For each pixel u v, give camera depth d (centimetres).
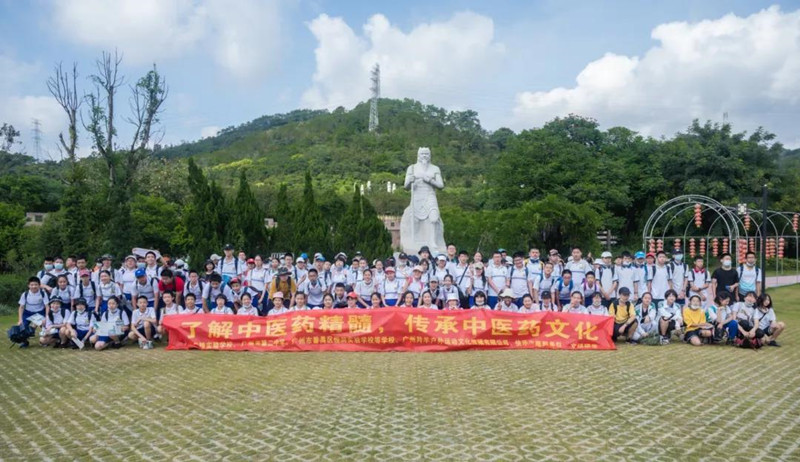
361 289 1295
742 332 1155
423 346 1139
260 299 1320
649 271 1323
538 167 3866
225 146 13075
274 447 602
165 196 3666
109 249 2028
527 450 587
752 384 859
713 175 3834
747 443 609
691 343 1201
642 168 4147
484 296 1225
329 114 13038
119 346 1183
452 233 3209
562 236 3109
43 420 704
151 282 1270
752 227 3659
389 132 10612
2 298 2030
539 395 790
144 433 651
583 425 664
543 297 1241
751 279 1308
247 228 2148
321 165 8644
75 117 2530
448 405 741
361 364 1007
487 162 8762
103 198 2216
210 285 1274
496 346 1148
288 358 1066
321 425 668
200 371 957
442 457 570
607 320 1155
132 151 2589
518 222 2952
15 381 904
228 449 598
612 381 872
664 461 561
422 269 1301
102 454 590
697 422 678
